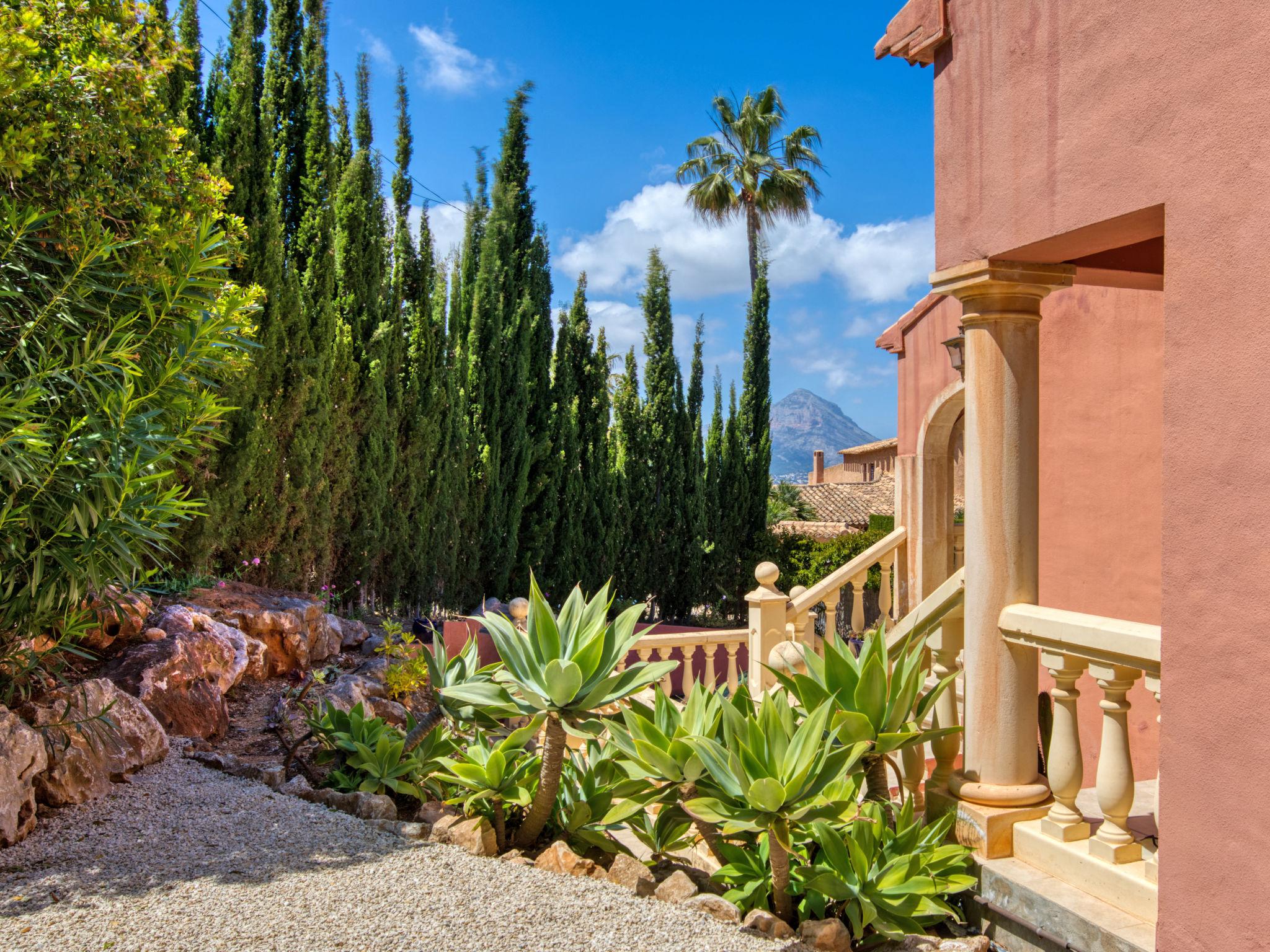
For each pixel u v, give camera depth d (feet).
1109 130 9.28
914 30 12.30
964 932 11.00
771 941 9.70
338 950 8.99
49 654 14.05
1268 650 7.54
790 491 126.93
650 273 63.05
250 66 28.43
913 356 27.30
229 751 16.70
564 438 53.98
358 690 20.45
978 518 11.49
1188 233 8.36
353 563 35.50
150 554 14.40
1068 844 10.46
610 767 13.39
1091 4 9.49
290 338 29.94
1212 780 8.04
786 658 15.60
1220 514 8.02
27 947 8.71
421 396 40.68
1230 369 7.94
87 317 13.88
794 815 9.84
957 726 12.13
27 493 12.44
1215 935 7.95
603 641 11.88
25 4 13.65
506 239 51.44
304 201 32.14
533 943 9.34
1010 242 10.69
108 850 11.35
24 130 12.32
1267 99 7.61
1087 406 18.38
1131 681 9.88
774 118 95.20
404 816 13.93
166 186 15.35
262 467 28.50
